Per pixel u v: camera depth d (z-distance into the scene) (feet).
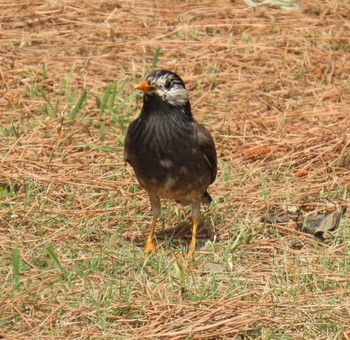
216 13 61.77
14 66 54.24
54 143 45.88
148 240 38.01
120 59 56.24
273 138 47.73
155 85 36.19
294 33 59.77
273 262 36.50
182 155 36.83
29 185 41.73
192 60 56.34
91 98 51.52
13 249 35.14
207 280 34.83
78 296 33.60
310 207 41.47
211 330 31.68
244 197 41.88
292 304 33.12
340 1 63.77
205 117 49.93
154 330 31.55
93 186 42.24
